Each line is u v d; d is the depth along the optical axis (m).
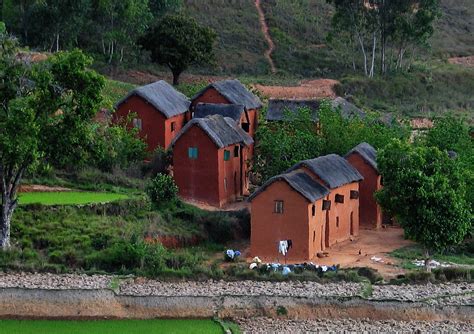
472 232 87.94
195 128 94.12
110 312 66.75
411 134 119.75
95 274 71.44
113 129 89.75
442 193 77.19
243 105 104.69
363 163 93.00
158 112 102.00
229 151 96.19
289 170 85.12
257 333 64.19
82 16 143.25
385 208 80.56
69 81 73.12
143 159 100.44
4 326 64.19
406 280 73.19
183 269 72.69
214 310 67.25
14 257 72.56
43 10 139.88
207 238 85.19
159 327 64.88
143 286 69.69
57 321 65.75
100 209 82.00
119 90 128.50
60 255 73.62
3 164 72.81
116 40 147.50
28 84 73.00
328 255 82.69
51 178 90.75
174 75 145.38
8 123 70.94
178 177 95.19
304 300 68.00
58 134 73.69
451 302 69.25
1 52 72.62
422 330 65.94
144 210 84.75
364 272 74.56
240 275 72.38
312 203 80.69
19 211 79.06
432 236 77.62
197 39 143.38
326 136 99.81
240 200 98.25
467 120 150.00
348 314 67.88
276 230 81.19
